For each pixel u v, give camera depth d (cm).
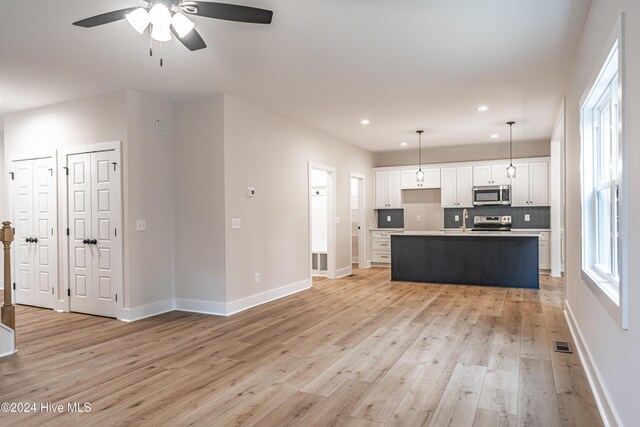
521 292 613
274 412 248
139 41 333
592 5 275
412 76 427
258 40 336
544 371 308
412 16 297
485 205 842
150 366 324
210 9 240
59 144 514
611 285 253
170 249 517
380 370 313
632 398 183
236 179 504
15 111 548
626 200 191
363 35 328
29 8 277
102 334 411
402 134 738
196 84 446
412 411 248
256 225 540
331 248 748
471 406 254
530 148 820
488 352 350
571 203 405
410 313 488
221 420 239
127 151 465
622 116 192
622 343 202
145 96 486
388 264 916
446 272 693
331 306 529
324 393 274
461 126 673
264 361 334
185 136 511
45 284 530
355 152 853
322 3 277
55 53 356
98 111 484
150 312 488
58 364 330
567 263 451
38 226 535
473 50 360
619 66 194
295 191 629
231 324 445
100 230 484
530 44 347
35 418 243
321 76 424
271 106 542
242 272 512
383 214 966
